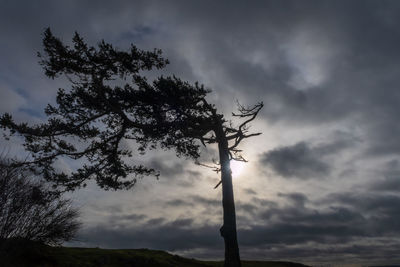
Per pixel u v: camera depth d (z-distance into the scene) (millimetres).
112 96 14484
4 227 9062
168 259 13242
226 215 13930
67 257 10961
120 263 11602
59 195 10617
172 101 13891
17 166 10062
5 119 12711
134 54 14391
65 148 14047
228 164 14695
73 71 14273
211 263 14328
